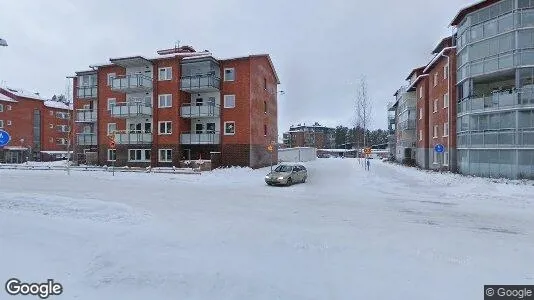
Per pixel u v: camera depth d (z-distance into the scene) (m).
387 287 5.66
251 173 30.75
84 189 19.34
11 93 62.62
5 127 60.31
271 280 5.88
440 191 19.42
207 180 25.41
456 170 29.75
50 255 6.89
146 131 38.09
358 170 35.22
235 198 16.33
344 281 5.89
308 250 7.64
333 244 8.15
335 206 14.14
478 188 19.06
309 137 116.62
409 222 10.98
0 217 9.61
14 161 60.69
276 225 10.18
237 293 5.38
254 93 36.66
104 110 40.66
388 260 7.04
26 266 6.32
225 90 36.66
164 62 37.28
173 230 9.20
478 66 26.38
